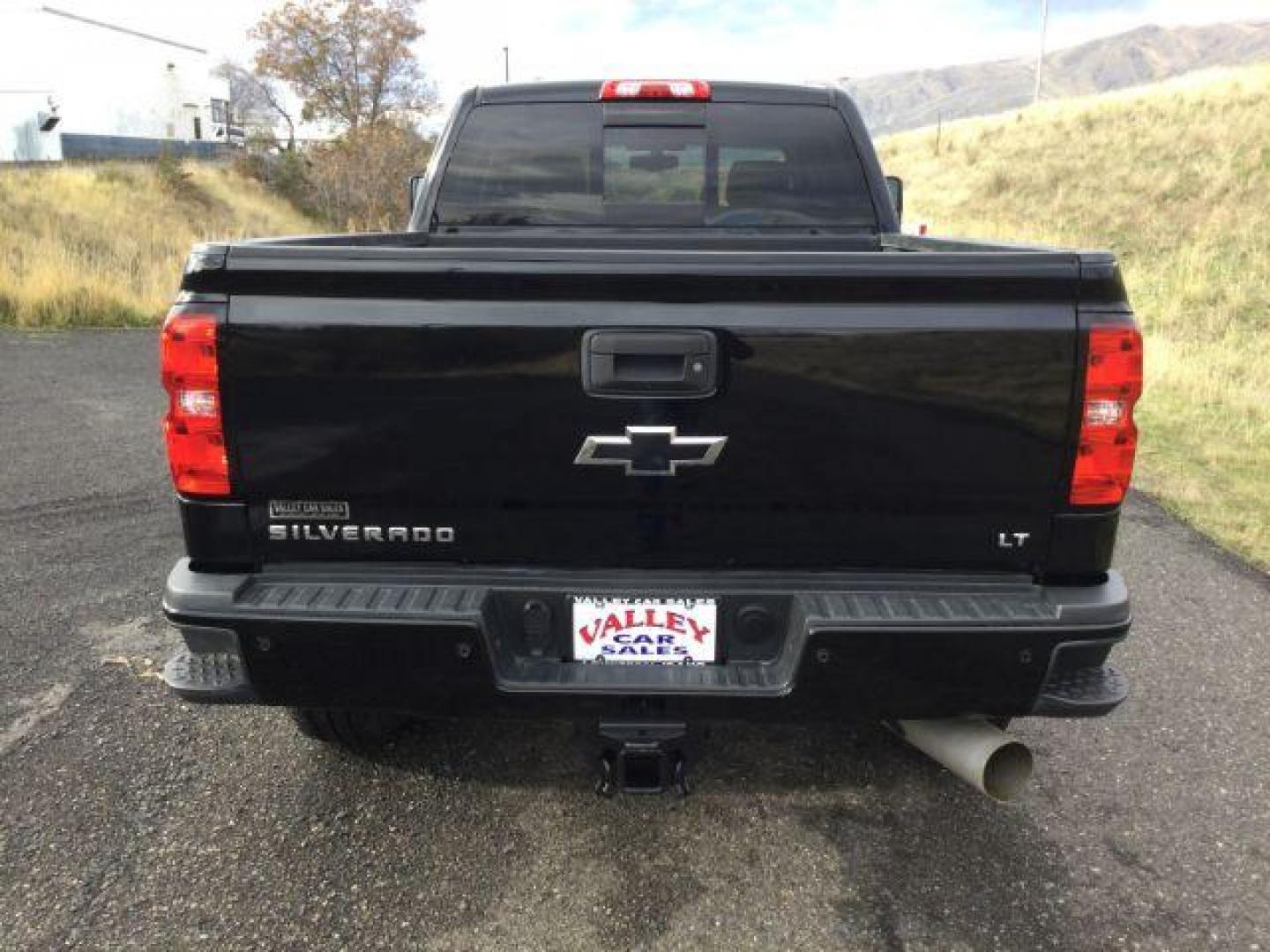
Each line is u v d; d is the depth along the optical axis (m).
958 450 2.20
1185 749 3.32
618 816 2.88
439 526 2.29
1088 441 2.19
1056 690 2.37
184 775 3.06
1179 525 6.00
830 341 2.15
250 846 2.71
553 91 3.88
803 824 2.86
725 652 2.33
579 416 2.20
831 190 3.96
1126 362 2.16
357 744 3.14
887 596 2.29
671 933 2.40
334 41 47.28
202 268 2.17
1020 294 2.15
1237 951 2.36
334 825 2.82
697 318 2.16
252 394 2.20
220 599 2.24
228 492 2.26
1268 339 13.99
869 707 2.29
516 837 2.78
